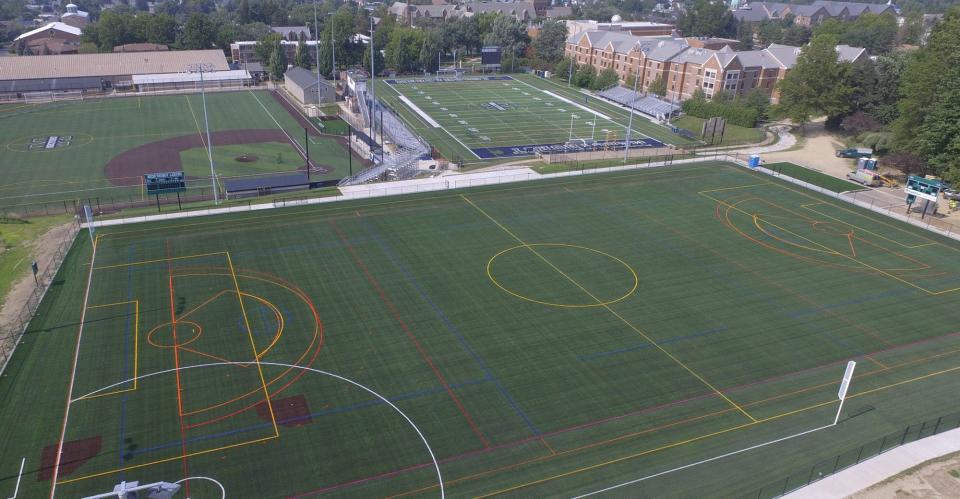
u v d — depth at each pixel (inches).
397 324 1945.1
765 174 3457.2
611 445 1498.5
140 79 5610.2
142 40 7249.0
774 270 2364.7
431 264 2322.8
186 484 1348.4
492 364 1776.6
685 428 1560.0
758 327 1994.3
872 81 4330.7
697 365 1801.2
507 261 2365.9
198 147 4020.7
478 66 7391.7
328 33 6811.0
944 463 1460.4
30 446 1432.1
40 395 1592.0
